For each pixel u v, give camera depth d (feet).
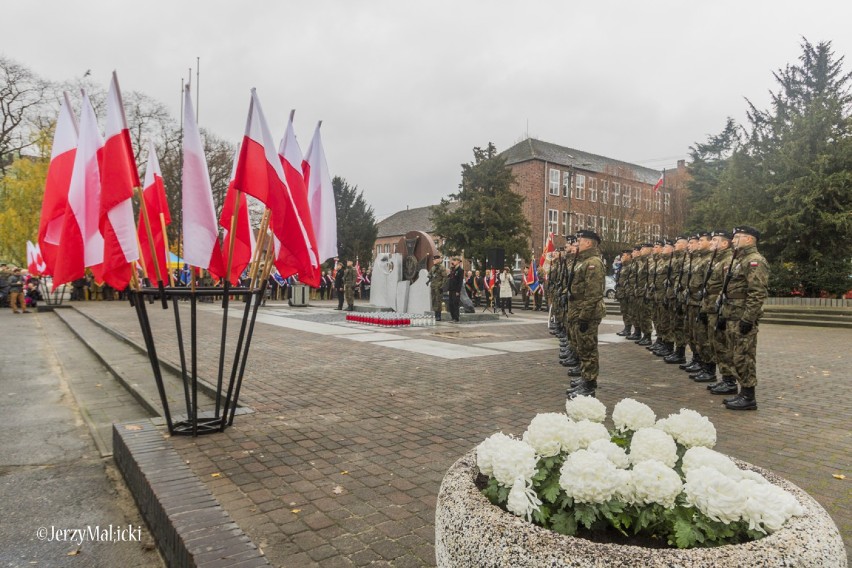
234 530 9.20
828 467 14.70
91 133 15.24
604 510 5.85
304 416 19.40
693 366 29.81
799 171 82.38
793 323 63.72
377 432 17.52
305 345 38.27
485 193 120.57
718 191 96.53
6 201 105.19
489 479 6.88
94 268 15.14
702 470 5.88
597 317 23.29
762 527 5.52
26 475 15.02
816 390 25.20
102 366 32.99
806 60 94.79
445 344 39.58
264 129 15.69
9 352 39.45
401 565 9.55
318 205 18.57
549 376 27.40
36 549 10.89
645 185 172.35
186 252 15.08
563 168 161.17
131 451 13.60
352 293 71.00
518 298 105.40
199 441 16.35
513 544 5.34
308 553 9.92
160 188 18.48
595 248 23.99
